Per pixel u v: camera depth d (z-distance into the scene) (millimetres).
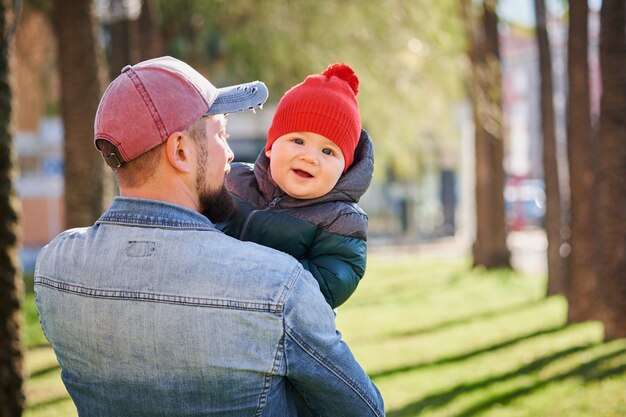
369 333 9617
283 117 1996
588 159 9633
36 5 11031
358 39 13445
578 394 5949
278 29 13008
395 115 14664
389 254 23500
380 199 29641
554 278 12406
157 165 1722
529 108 33500
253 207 2008
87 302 1709
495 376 6809
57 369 7230
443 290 14125
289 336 1641
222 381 1639
